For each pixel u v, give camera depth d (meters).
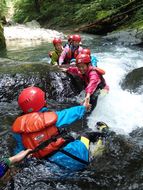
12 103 3.24
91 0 11.41
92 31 8.39
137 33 6.42
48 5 13.05
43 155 1.96
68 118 1.98
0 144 2.35
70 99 3.36
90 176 1.98
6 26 11.44
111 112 3.04
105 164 2.09
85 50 3.15
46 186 1.91
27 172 2.02
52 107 3.15
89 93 2.88
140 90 3.43
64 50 3.97
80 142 2.05
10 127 2.64
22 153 1.91
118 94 3.42
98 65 4.48
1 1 14.98
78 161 2.00
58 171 2.00
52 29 10.60
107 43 6.57
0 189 1.89
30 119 1.93
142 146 2.32
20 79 3.43
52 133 1.95
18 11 14.57
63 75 3.51
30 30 9.80
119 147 2.26
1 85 3.36
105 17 8.24
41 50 6.20
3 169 1.83
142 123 2.87
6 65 3.88
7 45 7.12
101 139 2.31
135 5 8.27
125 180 1.94
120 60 4.88
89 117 2.92
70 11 11.43
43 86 3.40
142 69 3.78
